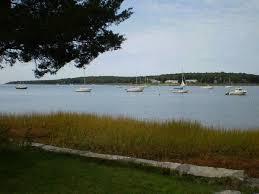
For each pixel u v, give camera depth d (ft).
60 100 248.32
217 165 33.68
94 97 304.50
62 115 62.03
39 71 35.81
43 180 25.66
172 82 643.04
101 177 27.04
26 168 28.86
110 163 32.32
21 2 30.37
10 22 28.96
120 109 162.30
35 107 168.96
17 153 34.30
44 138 47.16
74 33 31.09
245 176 28.35
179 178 28.04
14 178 25.96
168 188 24.82
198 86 610.65
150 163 31.53
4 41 28.55
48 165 30.19
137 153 38.14
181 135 44.57
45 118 60.49
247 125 96.43
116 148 40.01
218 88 575.79
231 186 26.16
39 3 30.86
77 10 30.09
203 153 38.86
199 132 46.55
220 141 41.32
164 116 124.88
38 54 33.55
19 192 22.90
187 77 623.77
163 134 44.45
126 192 23.50
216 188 25.53
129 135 44.01
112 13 32.83
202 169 29.50
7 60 35.76
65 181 25.58
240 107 180.86
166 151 38.32
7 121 57.77
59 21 29.58
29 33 29.53
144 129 47.75
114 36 34.24
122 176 27.61
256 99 274.16
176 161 35.14
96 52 34.55
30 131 49.90
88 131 49.34
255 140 41.96
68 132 49.75
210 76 615.16
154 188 24.70
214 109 166.50
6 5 28.37
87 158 33.86
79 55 34.53
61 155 34.86
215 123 101.04
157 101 242.17
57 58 34.30
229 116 127.03
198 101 244.63
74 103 212.02
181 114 134.41
